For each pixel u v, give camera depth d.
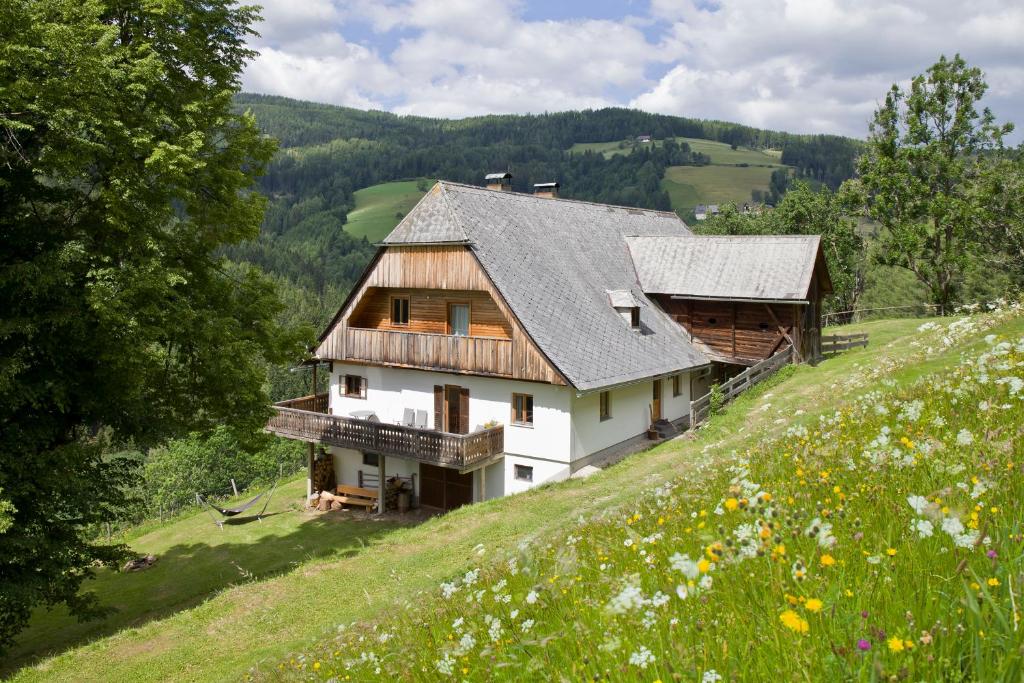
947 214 40.41
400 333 26.73
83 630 17.78
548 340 23.38
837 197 48.81
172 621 15.38
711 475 8.42
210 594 18.19
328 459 29.38
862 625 2.47
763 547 3.15
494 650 3.69
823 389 23.38
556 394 23.08
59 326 14.77
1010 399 6.01
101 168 15.75
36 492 14.91
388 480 27.14
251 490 39.88
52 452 15.12
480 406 25.19
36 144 15.12
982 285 52.66
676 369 27.33
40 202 15.77
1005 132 40.56
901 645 2.18
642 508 7.41
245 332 19.36
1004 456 4.38
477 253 24.42
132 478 18.00
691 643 2.83
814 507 4.30
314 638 10.91
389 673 4.46
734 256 31.20
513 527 17.30
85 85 13.80
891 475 4.60
